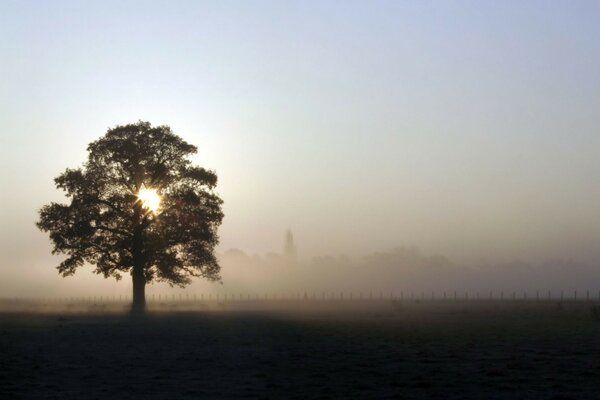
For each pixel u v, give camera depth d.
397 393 22.02
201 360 31.61
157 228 81.50
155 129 83.06
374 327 54.25
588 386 23.20
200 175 83.25
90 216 80.25
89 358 32.84
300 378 25.55
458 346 37.53
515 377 25.33
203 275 84.12
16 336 46.81
